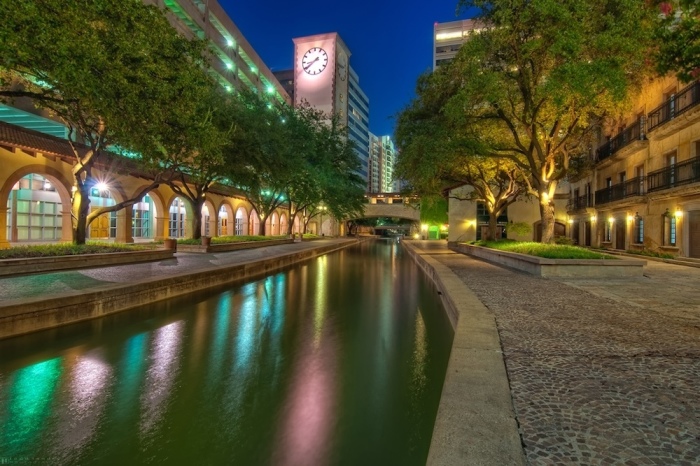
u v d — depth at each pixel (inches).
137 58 365.1
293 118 1283.2
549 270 510.9
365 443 149.7
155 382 206.1
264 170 932.6
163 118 430.9
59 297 300.0
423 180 705.6
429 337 292.0
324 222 3006.9
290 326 323.6
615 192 1027.3
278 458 140.2
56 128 1042.1
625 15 481.1
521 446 105.3
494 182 1212.5
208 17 1782.7
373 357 247.3
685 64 245.3
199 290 487.2
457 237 1694.1
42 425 162.1
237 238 1186.6
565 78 466.6
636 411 127.9
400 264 955.3
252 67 2336.4
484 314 272.4
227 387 200.2
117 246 623.8
